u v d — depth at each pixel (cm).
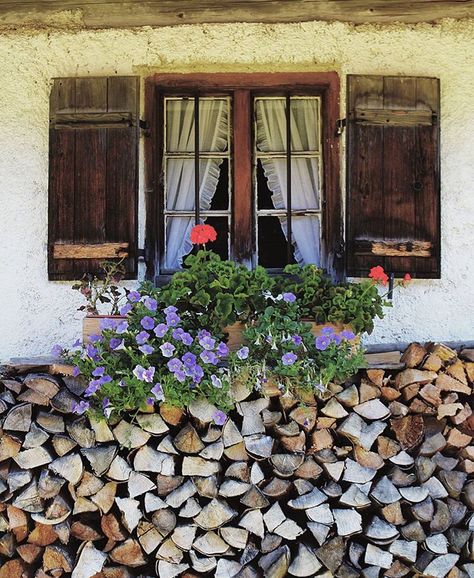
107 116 368
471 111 379
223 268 323
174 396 292
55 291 370
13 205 374
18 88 379
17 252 372
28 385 303
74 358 299
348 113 368
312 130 393
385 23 382
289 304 315
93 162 367
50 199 367
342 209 379
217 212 389
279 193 392
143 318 300
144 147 379
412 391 317
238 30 380
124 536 304
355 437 309
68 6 379
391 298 370
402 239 367
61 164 368
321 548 304
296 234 390
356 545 309
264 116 393
